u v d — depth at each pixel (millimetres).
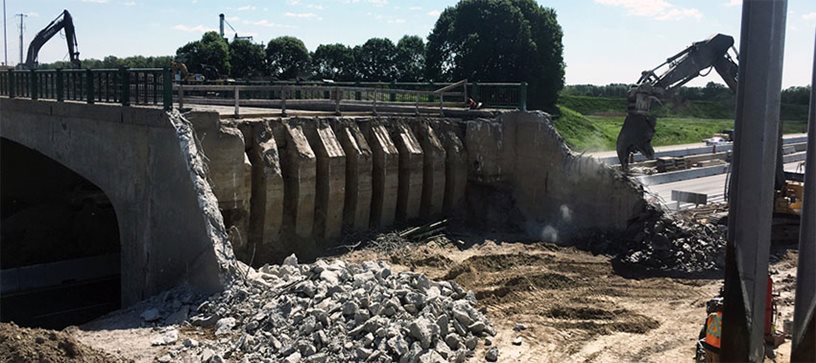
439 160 24078
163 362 11969
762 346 7203
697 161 40094
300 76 66125
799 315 7188
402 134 23375
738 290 7141
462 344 13273
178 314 14312
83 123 19969
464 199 25156
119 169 18484
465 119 26234
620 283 19266
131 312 14805
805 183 7109
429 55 60312
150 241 17250
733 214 7156
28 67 43906
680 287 18953
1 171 27969
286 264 16328
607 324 15539
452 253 21500
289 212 20047
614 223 22953
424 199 24141
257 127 19500
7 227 27016
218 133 17906
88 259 26422
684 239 21359
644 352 14133
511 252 21594
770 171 6965
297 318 13039
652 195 23750
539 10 59156
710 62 22688
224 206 18078
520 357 13430
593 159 23516
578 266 20672
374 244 20984
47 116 22062
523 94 26156
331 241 20719
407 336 12594
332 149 20719
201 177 16125
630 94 22734
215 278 15078
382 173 22172
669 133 68938
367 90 23641
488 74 57250
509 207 25016
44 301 23219
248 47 64688
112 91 19125
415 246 21469
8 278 24219
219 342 12789
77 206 28672
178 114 16922
